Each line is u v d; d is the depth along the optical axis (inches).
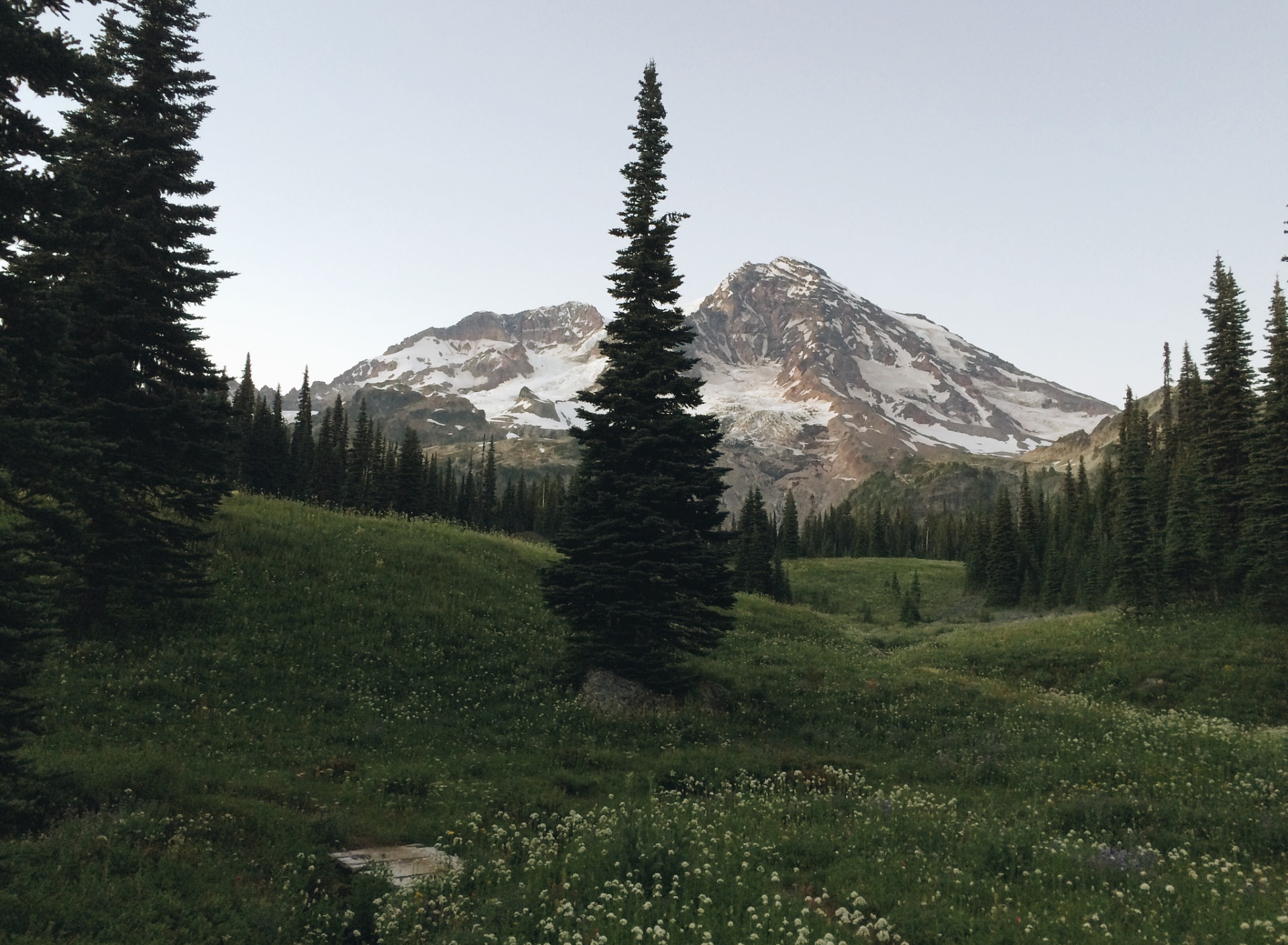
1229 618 1635.1
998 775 770.2
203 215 922.7
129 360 868.6
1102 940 324.5
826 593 3932.1
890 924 352.8
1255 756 752.3
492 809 593.0
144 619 900.0
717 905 379.6
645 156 1005.2
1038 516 4498.0
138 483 853.2
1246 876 426.0
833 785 716.7
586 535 973.8
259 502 1471.5
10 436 380.5
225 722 745.6
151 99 899.4
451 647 1041.5
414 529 1583.4
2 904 351.9
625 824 498.6
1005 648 1744.6
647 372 997.8
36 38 394.6
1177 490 1927.9
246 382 3329.2
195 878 411.8
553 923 353.1
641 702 948.0
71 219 425.1
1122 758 777.6
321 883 442.0
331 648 956.0
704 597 1006.4
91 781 520.4
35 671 421.1
